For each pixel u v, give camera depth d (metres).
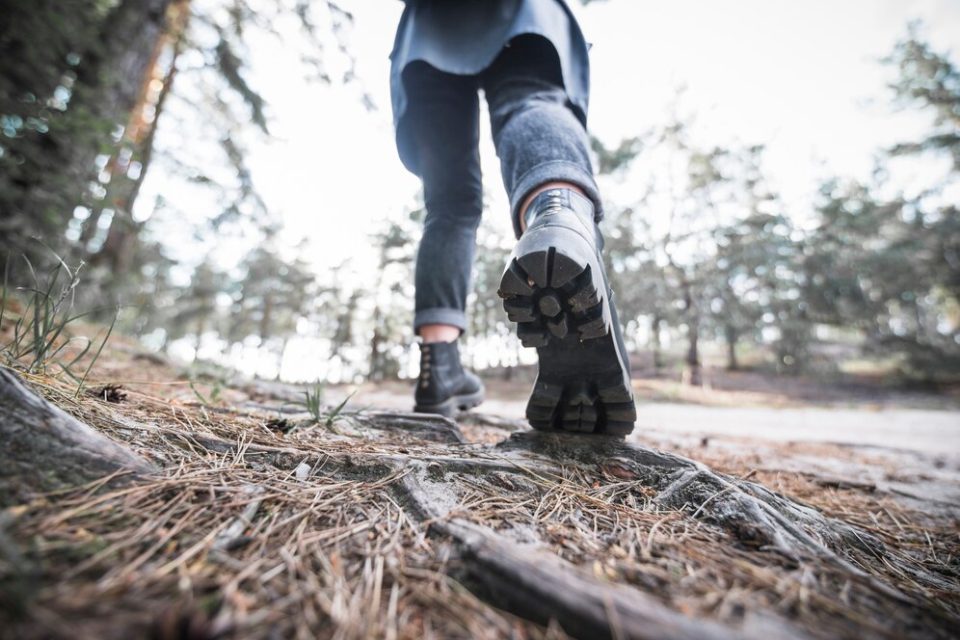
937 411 10.99
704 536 0.74
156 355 2.66
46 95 3.30
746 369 20.58
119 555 0.50
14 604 0.39
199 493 0.68
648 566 0.61
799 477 1.70
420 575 0.56
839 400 14.47
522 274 0.93
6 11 2.94
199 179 9.15
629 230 15.93
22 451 0.60
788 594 0.55
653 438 2.85
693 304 17.52
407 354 17.81
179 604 0.43
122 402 1.11
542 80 1.29
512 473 0.97
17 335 1.02
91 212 3.52
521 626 0.48
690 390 14.29
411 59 1.42
